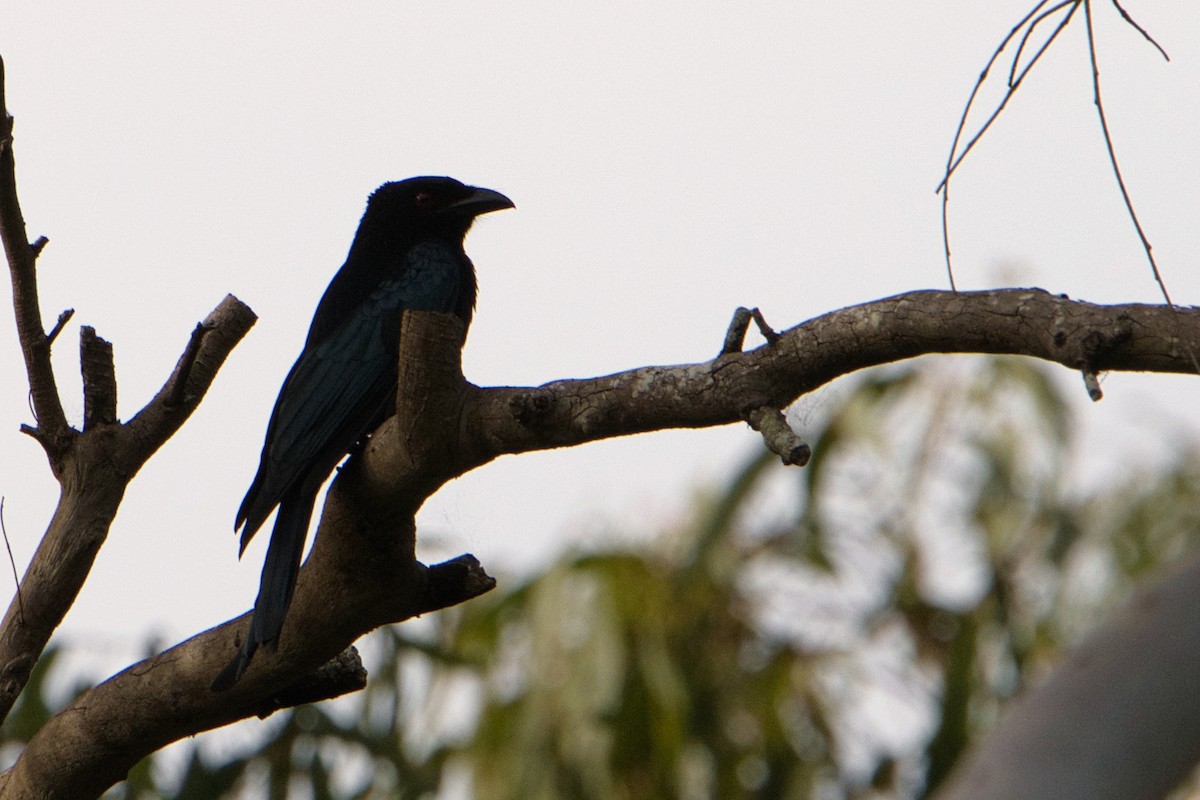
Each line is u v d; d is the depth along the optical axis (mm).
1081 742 4395
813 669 14961
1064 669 4672
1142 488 15438
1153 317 5469
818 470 15031
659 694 14297
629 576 14672
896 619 15086
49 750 8203
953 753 14227
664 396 6668
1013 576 15031
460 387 7133
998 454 15297
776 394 6516
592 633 14227
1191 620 4680
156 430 8203
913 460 15328
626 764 14250
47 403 8023
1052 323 5691
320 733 13734
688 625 14781
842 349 6293
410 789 13719
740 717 14836
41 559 8031
